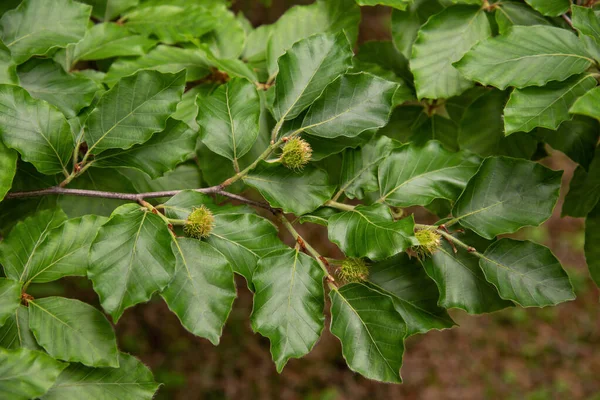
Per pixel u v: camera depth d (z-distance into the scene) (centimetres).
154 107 118
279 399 289
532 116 118
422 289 119
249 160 124
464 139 127
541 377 326
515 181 119
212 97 120
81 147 123
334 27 129
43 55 122
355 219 116
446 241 119
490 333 342
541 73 119
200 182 127
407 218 114
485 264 118
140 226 114
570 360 334
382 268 119
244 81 120
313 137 120
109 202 125
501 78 119
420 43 124
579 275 361
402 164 121
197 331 113
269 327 114
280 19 128
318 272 116
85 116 121
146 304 291
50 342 114
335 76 119
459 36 124
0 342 114
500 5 125
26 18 121
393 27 128
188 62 128
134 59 127
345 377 309
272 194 118
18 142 116
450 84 124
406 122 132
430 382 317
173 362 279
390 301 115
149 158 120
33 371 111
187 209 117
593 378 327
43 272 116
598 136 126
